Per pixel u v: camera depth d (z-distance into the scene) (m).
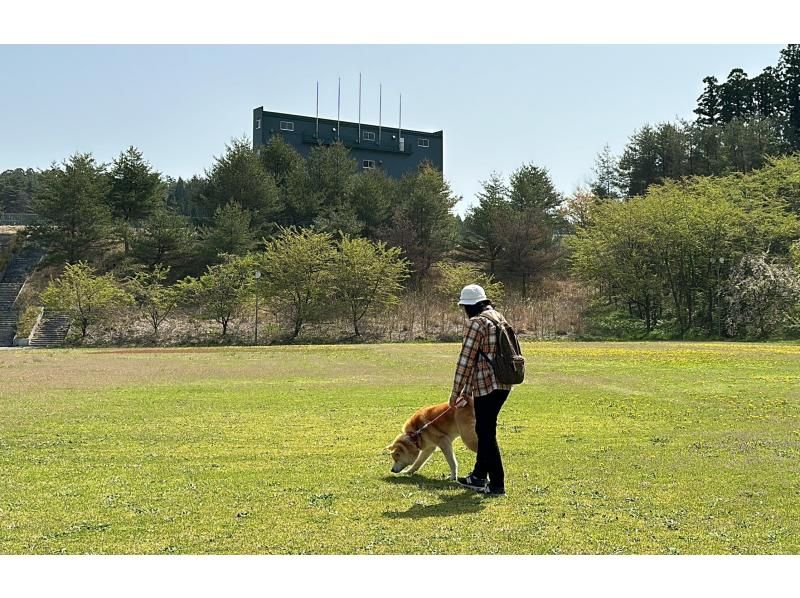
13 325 50.03
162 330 49.66
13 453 9.65
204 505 6.90
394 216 63.34
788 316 44.81
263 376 21.16
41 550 5.64
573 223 73.69
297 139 77.31
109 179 61.12
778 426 11.87
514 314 53.19
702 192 53.59
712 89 82.94
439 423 8.02
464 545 5.72
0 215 80.25
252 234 57.41
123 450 9.86
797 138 72.50
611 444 10.25
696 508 6.77
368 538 5.89
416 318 52.81
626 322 52.66
